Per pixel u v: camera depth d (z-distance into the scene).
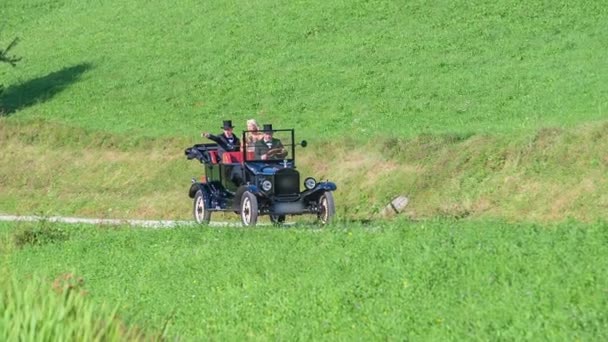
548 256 22.41
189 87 92.88
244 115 82.94
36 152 80.38
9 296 18.20
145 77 98.44
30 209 71.81
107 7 124.62
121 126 82.81
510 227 28.39
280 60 94.31
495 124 65.06
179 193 66.81
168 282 28.20
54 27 122.12
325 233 32.66
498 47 85.31
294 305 22.92
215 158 46.12
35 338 16.31
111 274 31.02
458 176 53.84
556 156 50.59
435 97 77.06
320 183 43.31
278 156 44.66
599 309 18.08
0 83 106.75
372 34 95.50
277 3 109.81
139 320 20.83
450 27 92.38
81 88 99.44
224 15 110.56
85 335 16.66
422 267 23.53
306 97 83.88
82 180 74.19
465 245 25.52
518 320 18.17
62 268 33.06
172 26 111.81
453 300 20.64
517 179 50.81
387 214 53.88
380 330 19.58
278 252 29.73
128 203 68.12
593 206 45.84
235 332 21.64
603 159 48.59
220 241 33.69
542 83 74.06
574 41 82.38
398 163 58.19
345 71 87.81
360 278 24.20
